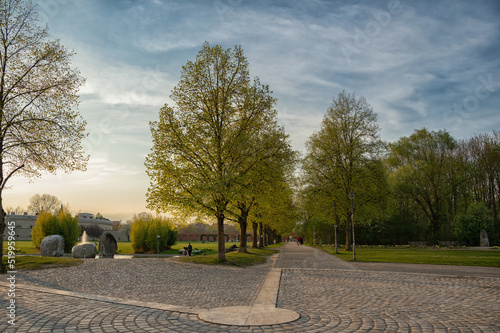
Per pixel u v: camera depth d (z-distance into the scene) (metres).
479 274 17.19
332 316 7.90
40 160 18.27
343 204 39.03
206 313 7.94
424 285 13.34
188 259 24.30
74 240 44.34
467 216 54.22
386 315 8.02
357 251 42.56
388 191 39.94
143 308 8.42
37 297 9.51
